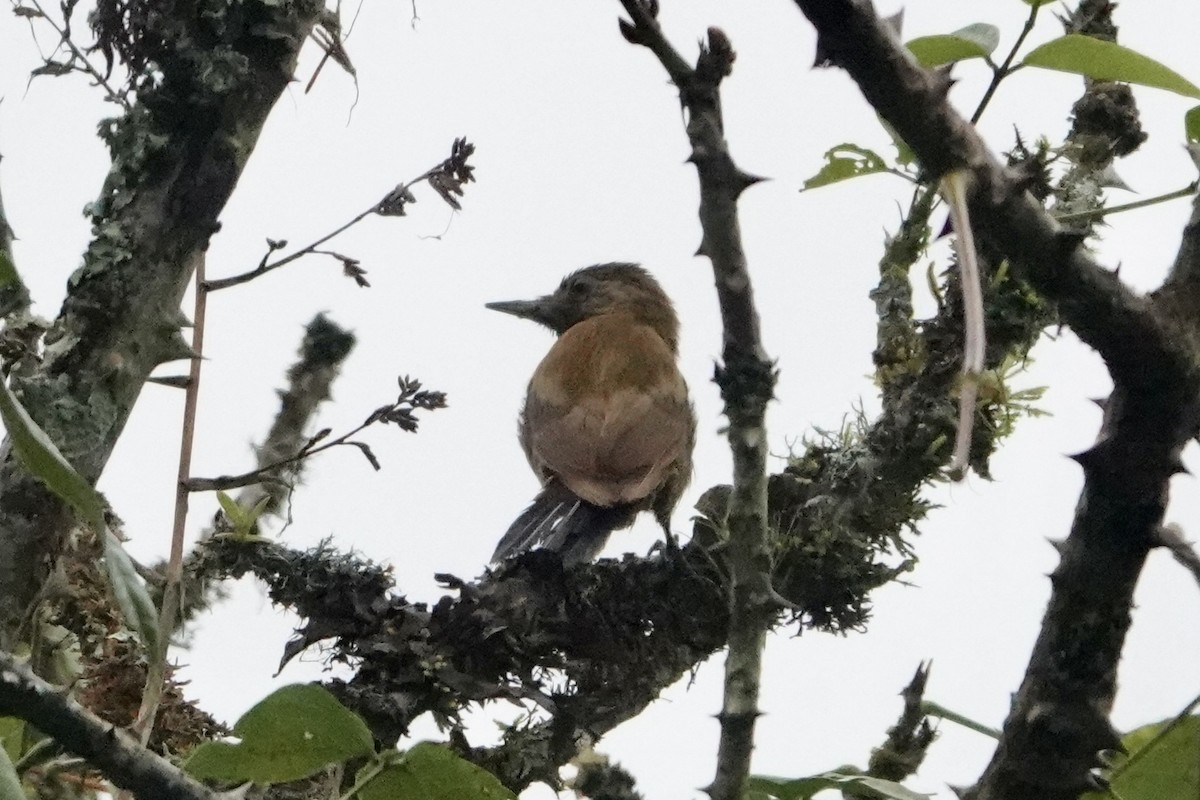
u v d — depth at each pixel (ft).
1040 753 18.90
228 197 26.20
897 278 29.78
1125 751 19.10
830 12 14.98
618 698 27.73
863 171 22.25
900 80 15.52
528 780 25.91
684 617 28.02
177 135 26.16
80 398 25.22
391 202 25.95
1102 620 18.63
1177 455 18.04
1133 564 18.47
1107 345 17.69
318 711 18.67
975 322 15.21
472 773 18.99
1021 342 28.53
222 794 17.89
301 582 26.94
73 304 25.70
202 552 27.40
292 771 18.92
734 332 16.56
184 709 26.40
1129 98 30.27
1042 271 17.25
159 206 25.91
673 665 28.14
